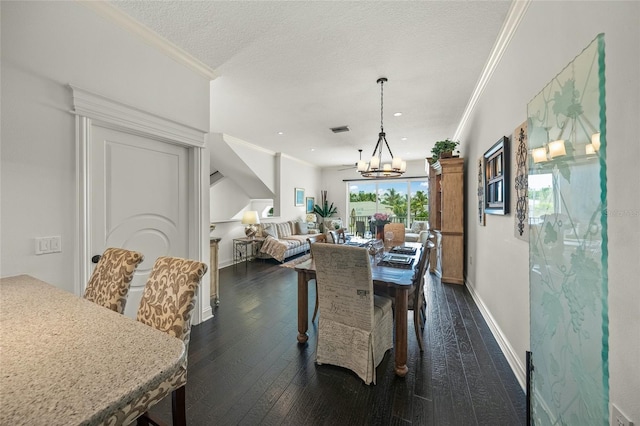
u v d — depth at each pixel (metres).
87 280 1.89
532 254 1.53
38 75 1.67
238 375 1.93
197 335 2.52
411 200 8.45
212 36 2.19
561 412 1.21
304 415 1.57
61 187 1.78
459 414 1.57
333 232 3.40
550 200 1.32
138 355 0.72
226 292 3.81
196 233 2.73
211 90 3.12
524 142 1.76
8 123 1.58
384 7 1.84
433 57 2.44
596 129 0.99
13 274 1.60
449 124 4.38
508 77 2.13
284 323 2.79
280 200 6.96
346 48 2.32
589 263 1.02
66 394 0.56
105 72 1.96
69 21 1.79
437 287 3.88
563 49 1.31
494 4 1.80
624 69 0.89
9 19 1.57
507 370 1.97
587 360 1.03
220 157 5.69
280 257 5.65
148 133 2.25
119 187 2.18
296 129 4.71
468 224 3.82
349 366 1.93
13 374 0.63
